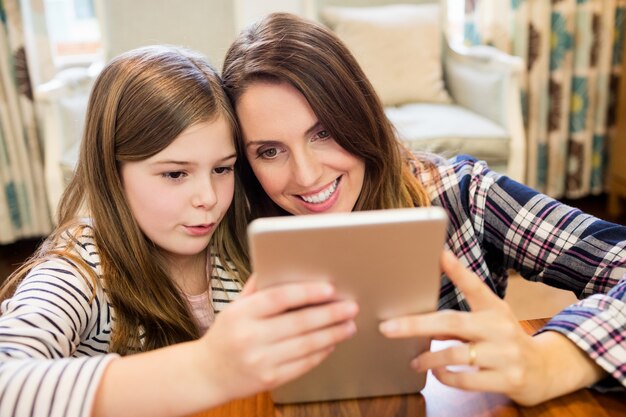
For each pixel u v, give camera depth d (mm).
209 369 536
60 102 2066
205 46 2412
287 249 506
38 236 2627
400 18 2426
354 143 897
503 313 591
